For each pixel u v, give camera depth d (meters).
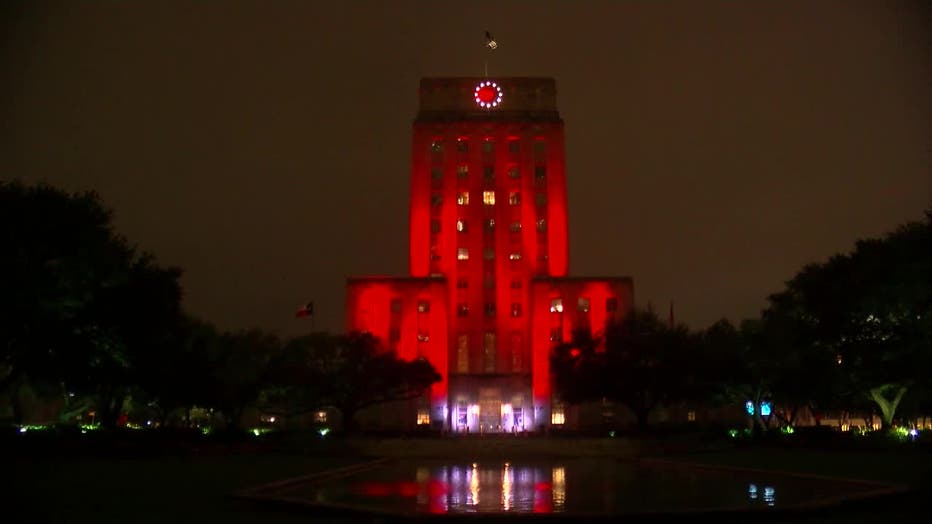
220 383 75.44
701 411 109.75
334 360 87.50
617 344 81.81
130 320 53.12
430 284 115.19
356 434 84.81
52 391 71.50
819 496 27.12
